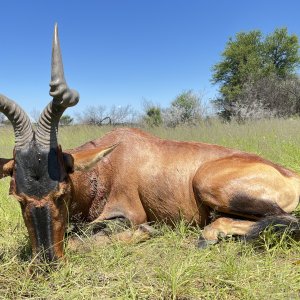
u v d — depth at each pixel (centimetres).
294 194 444
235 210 433
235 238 430
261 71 3684
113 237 434
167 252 398
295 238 416
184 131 1281
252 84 3206
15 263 367
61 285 335
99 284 338
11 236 445
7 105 353
